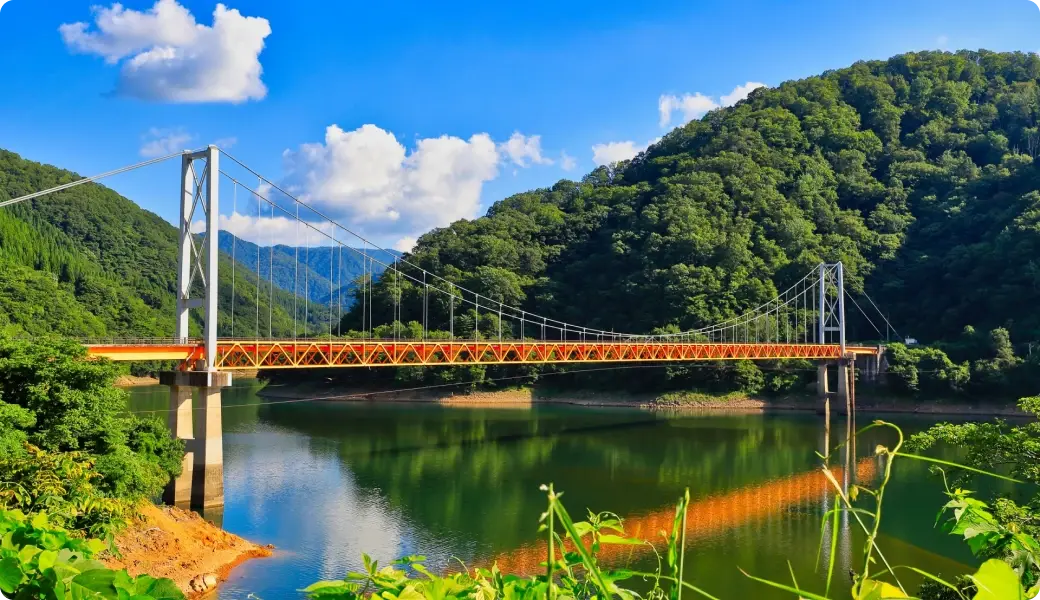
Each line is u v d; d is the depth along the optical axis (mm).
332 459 40531
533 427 55406
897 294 84500
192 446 28906
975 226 86375
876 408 67438
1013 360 63375
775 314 81625
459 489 33781
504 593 2176
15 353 20797
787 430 55031
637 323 83875
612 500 32156
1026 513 10711
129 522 21625
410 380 75000
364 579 2268
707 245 84312
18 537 2982
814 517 28812
